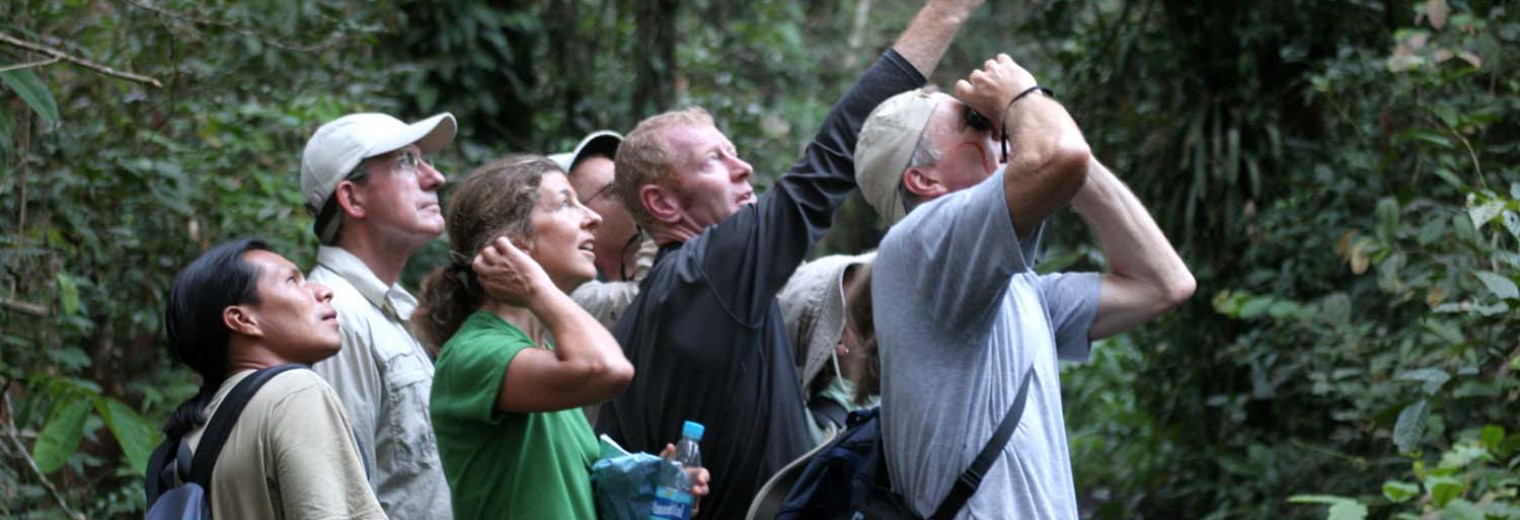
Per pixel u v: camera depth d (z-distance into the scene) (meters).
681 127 4.18
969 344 3.09
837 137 3.92
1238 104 8.20
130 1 5.82
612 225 5.14
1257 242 8.03
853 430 3.50
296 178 7.47
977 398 3.13
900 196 3.42
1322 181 7.29
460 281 3.61
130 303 6.75
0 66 4.77
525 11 11.30
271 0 7.70
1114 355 10.01
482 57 10.62
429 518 4.03
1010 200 2.90
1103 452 9.64
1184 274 3.53
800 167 3.90
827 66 16.53
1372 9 7.79
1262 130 8.21
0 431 5.24
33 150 5.99
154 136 6.67
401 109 10.30
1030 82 3.10
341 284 4.16
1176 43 8.30
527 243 3.54
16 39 4.96
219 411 3.07
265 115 7.33
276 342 3.24
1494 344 4.98
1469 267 5.40
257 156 7.50
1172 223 8.48
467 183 3.64
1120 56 8.57
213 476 3.03
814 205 3.88
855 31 16.94
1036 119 2.97
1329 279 7.41
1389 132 6.70
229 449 3.04
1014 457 3.13
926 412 3.12
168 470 3.07
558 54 11.57
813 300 4.38
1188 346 8.62
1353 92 7.27
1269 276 7.79
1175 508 8.68
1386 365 5.87
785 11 15.61
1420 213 6.41
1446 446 5.52
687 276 3.84
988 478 3.11
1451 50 5.96
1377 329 6.54
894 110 3.45
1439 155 6.08
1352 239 6.35
